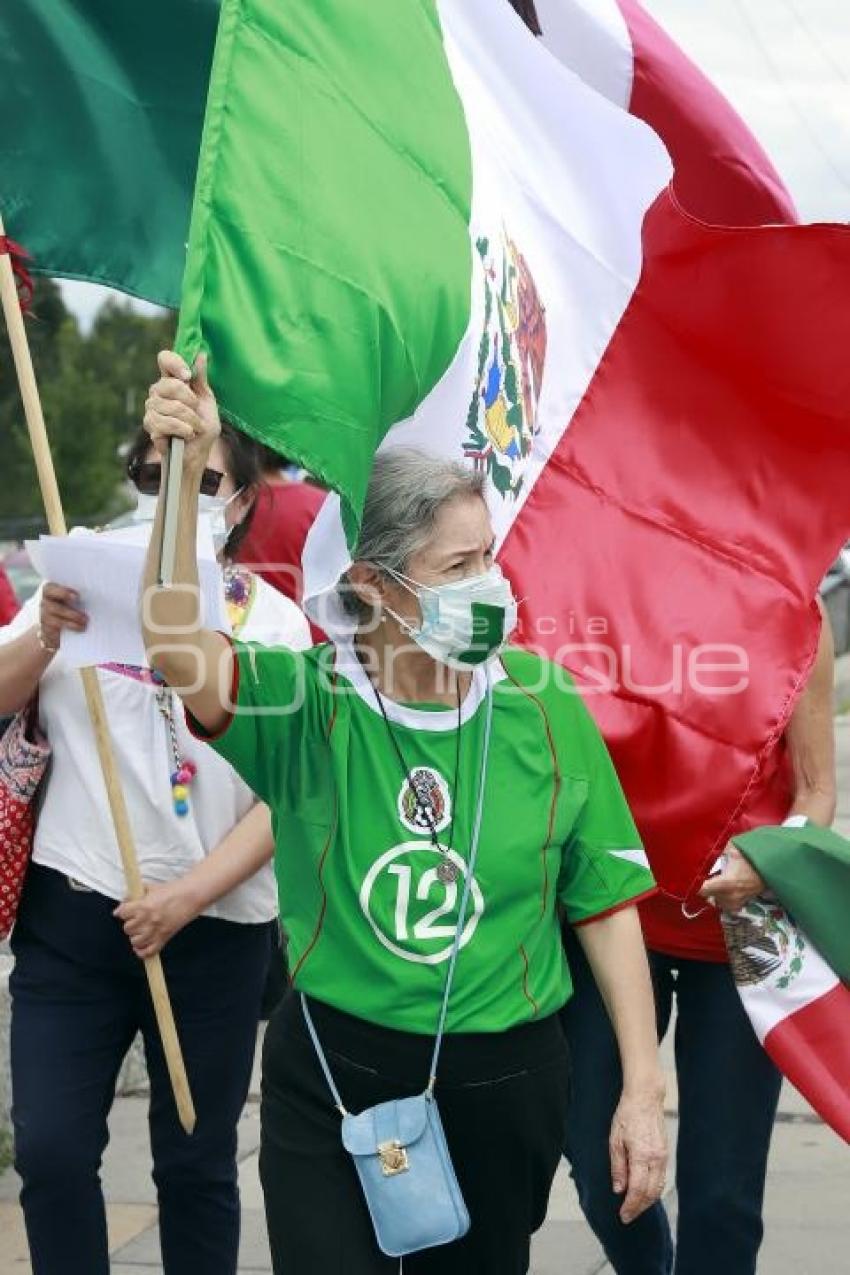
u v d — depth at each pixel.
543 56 6.17
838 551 6.34
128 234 6.44
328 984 4.93
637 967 5.18
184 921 6.06
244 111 4.79
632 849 5.17
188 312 4.52
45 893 6.25
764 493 6.38
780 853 6.18
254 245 4.69
